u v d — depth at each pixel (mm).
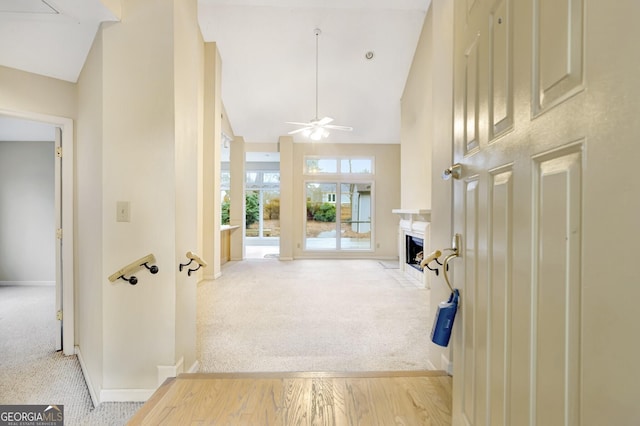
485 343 1029
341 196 7766
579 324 592
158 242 1941
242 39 5039
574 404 603
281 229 7340
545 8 710
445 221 1972
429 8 4582
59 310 2713
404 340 2785
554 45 677
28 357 2609
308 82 5828
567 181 632
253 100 6234
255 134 7293
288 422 1490
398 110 6508
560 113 658
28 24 1937
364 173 7730
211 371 2242
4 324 3314
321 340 2775
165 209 1938
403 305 3814
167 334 1940
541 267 720
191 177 2248
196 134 2342
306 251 7641
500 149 935
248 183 11719
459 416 1261
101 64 1966
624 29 498
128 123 1950
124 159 1953
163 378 1933
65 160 2604
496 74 967
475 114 1142
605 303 532
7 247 4836
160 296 1942
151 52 1939
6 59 2271
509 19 881
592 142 565
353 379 1877
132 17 1946
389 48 5230
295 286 4746
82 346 2477
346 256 7672
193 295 2264
